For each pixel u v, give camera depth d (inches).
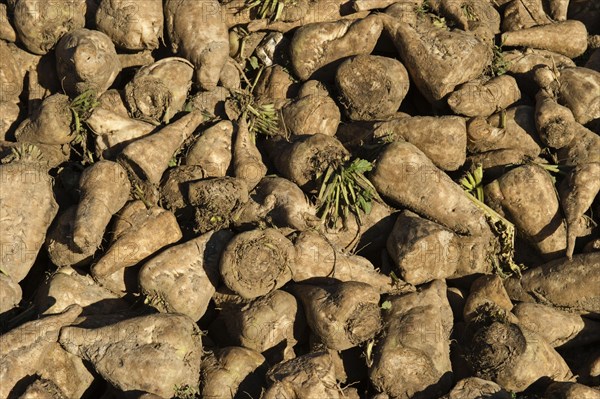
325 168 434.9
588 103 483.8
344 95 475.2
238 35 504.1
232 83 487.8
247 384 373.1
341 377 393.7
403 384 378.9
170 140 431.2
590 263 420.2
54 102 432.8
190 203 420.5
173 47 475.5
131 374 356.2
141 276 394.6
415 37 476.7
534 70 502.6
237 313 397.7
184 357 363.3
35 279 422.6
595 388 393.4
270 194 425.1
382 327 389.1
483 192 449.4
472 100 467.5
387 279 418.6
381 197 446.6
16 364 349.1
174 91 460.8
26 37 459.2
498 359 386.3
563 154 469.7
